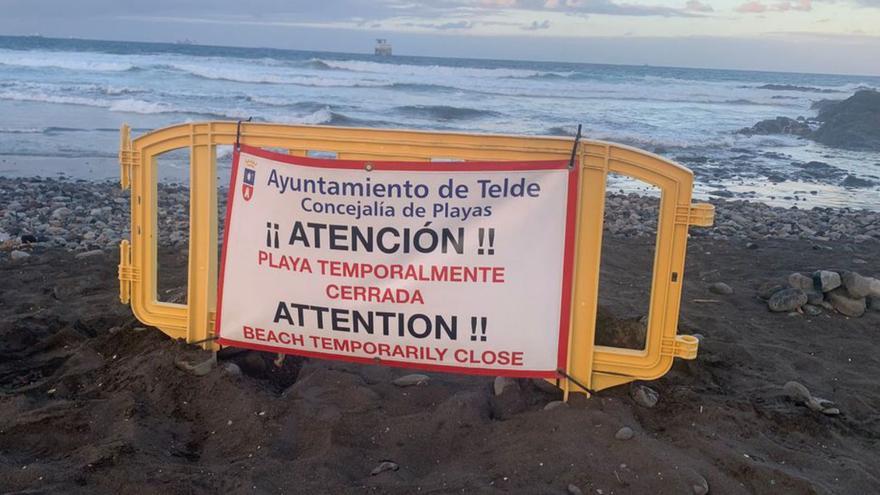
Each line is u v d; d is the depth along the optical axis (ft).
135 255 17.83
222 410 15.49
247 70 159.43
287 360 17.79
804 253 35.40
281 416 15.12
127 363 17.26
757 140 104.58
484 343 15.56
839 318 24.21
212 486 12.96
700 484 13.09
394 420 15.05
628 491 12.94
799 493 13.34
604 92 164.04
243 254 16.42
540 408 15.75
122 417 15.03
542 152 15.19
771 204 57.62
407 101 122.83
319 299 16.03
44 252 31.91
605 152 14.89
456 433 14.71
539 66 349.61
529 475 13.34
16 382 17.39
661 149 92.17
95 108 94.48
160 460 13.70
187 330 17.48
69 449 14.28
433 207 15.29
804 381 19.12
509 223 15.14
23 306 22.95
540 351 15.46
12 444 14.37
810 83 296.51
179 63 166.30
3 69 135.64
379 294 15.74
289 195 15.87
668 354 15.49
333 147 16.06
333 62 193.26
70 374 17.11
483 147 15.40
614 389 16.19
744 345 21.35
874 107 112.88
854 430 16.58
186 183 54.49
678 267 15.15
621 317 20.16
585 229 15.26
